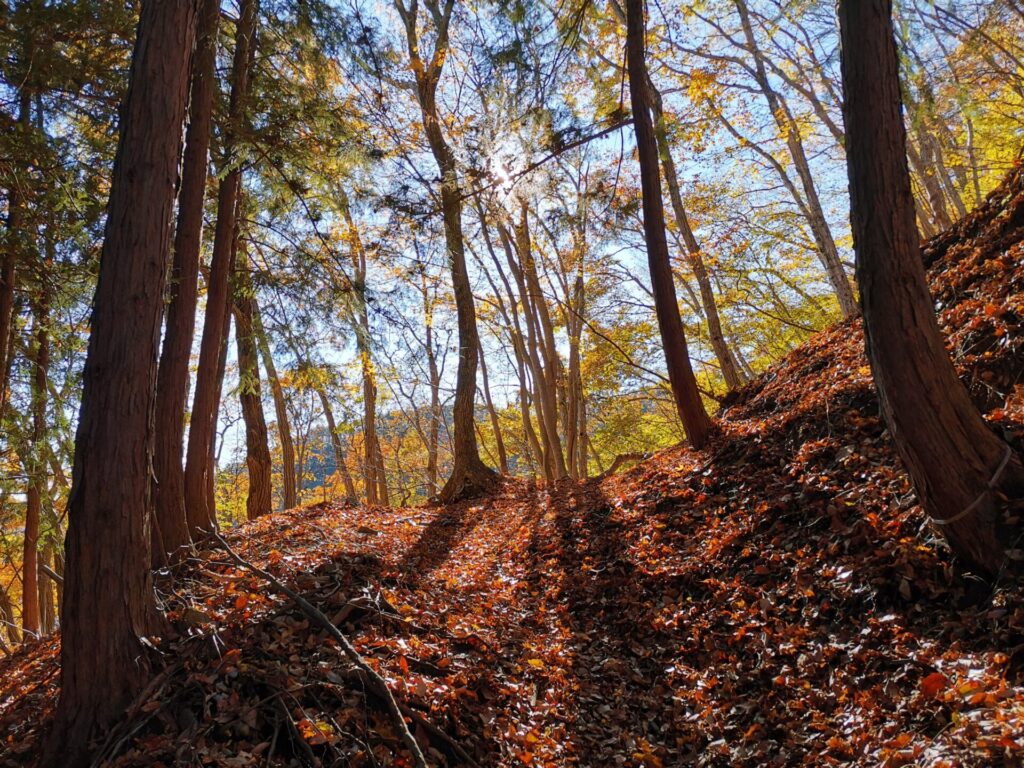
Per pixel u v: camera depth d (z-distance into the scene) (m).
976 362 5.73
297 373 10.02
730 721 4.24
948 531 4.29
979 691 3.33
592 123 9.62
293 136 8.27
